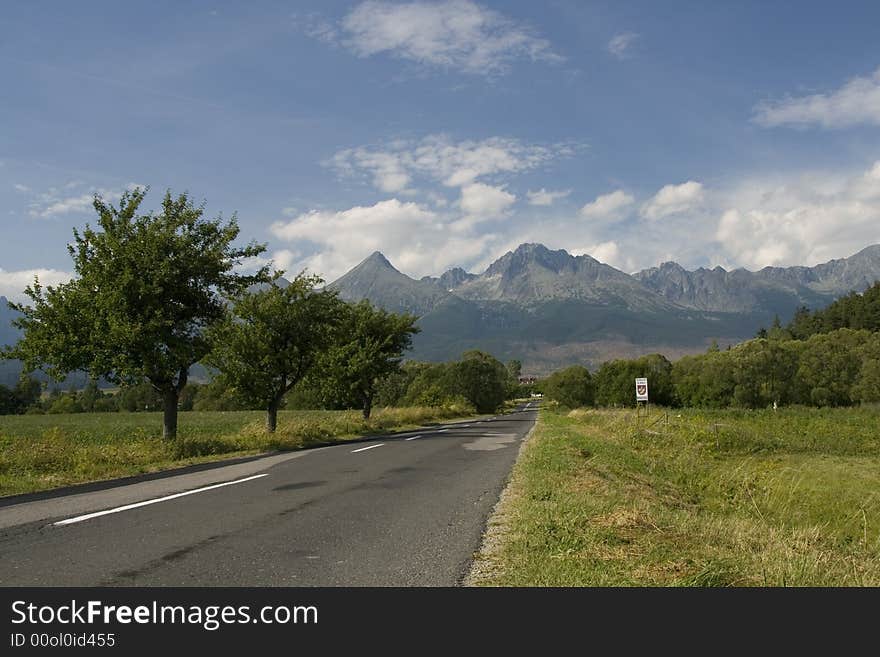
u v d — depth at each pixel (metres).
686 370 112.38
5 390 93.56
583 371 124.56
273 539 7.45
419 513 9.09
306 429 27.36
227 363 25.97
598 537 7.44
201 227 20.94
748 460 25.69
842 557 8.67
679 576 6.10
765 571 6.66
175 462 16.94
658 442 27.56
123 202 19.88
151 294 18.92
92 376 18.62
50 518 8.71
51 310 18.50
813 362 89.62
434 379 98.94
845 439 34.84
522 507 9.24
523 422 48.22
